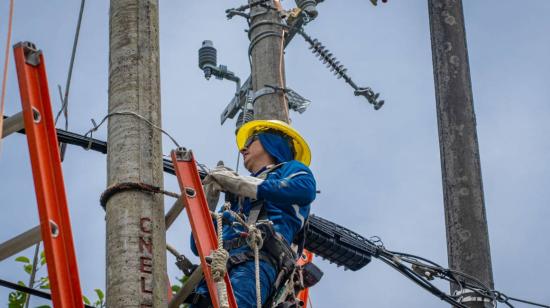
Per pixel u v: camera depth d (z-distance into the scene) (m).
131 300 7.52
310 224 12.11
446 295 13.18
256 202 8.93
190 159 8.14
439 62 15.02
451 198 14.20
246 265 8.49
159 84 8.40
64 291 6.90
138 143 8.04
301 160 9.80
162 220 7.92
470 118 14.66
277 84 12.93
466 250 13.80
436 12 15.30
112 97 8.25
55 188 7.06
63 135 10.09
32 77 7.23
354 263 12.50
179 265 9.03
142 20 8.52
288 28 13.42
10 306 9.85
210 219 7.98
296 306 8.75
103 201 7.93
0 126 6.93
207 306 8.41
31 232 7.20
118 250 7.68
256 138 9.56
